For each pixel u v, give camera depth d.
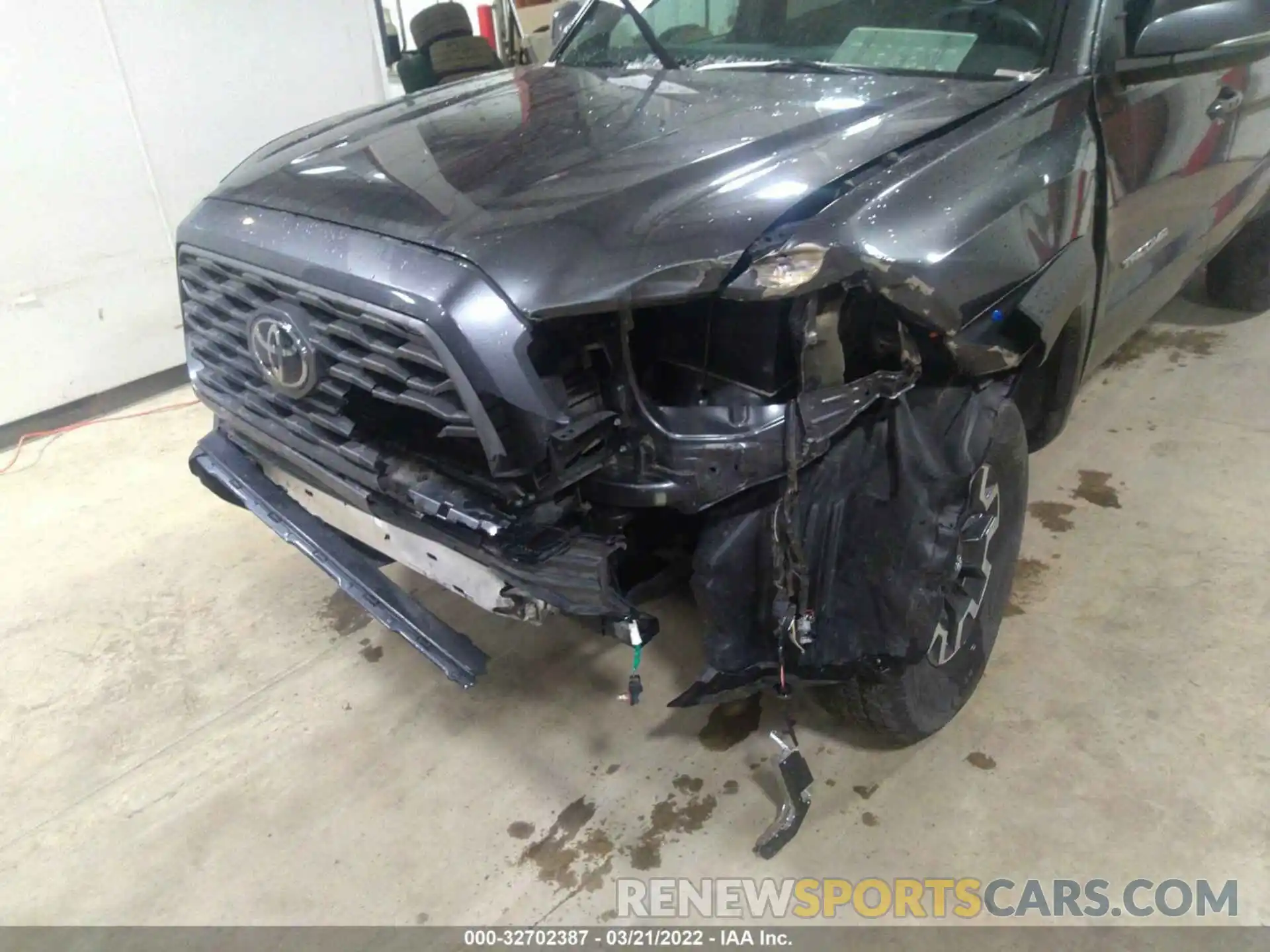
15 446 3.59
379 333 1.48
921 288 1.40
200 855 1.83
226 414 1.96
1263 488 2.66
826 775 1.89
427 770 1.98
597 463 1.41
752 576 1.48
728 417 1.40
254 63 3.99
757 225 1.34
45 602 2.61
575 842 1.80
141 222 3.80
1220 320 3.67
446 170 1.64
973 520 1.66
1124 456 2.86
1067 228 1.69
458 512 1.48
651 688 2.14
